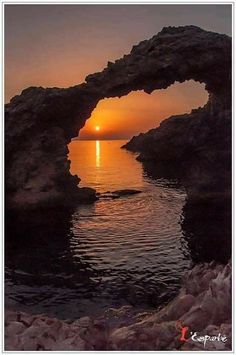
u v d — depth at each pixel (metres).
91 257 27.84
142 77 44.66
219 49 44.59
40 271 25.00
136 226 36.72
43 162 46.31
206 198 43.88
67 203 46.06
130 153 132.75
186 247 29.88
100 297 20.08
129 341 8.30
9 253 29.42
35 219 40.34
